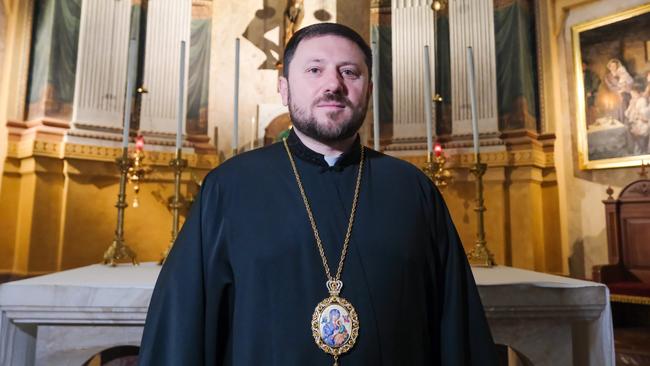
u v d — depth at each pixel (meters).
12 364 1.42
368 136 5.31
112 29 4.81
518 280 1.59
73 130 4.43
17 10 4.69
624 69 4.85
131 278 1.60
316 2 5.50
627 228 4.63
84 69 4.59
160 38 5.10
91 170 4.45
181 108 2.48
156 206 4.72
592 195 4.98
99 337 1.45
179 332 0.88
